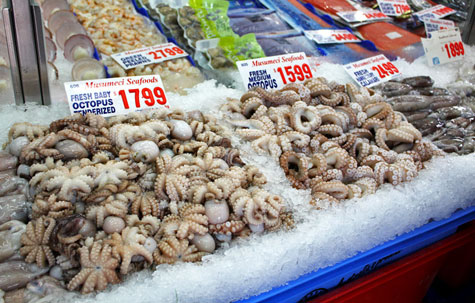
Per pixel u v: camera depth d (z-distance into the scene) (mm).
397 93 1356
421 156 1102
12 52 1003
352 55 1589
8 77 1120
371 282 928
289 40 1589
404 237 994
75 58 1296
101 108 1074
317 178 963
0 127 1007
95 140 932
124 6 1636
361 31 1751
